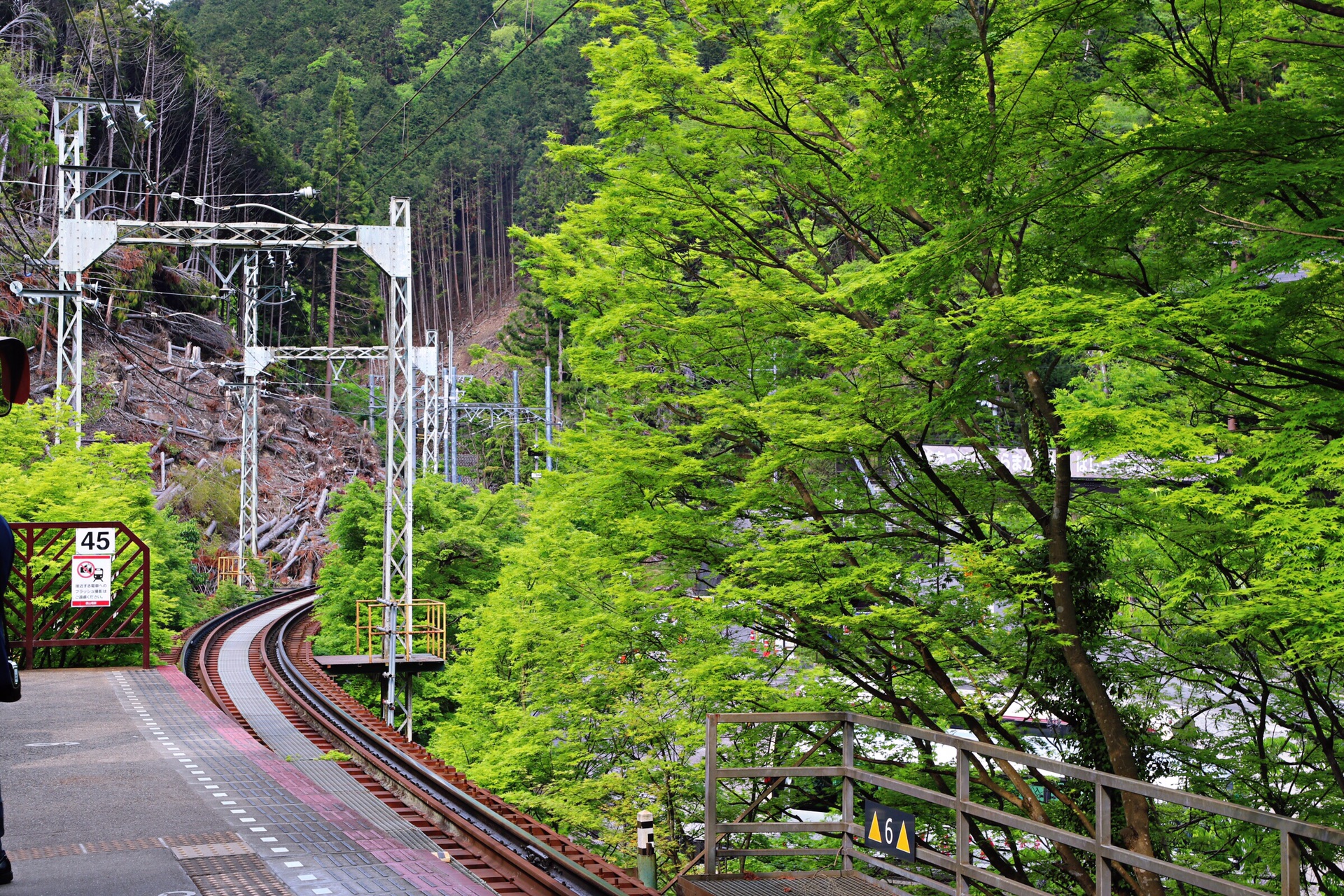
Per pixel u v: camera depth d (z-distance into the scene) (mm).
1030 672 12648
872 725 7684
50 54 78500
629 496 14273
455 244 149000
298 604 44062
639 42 12555
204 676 20219
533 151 152125
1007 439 14781
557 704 18391
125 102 30250
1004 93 10922
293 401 80938
